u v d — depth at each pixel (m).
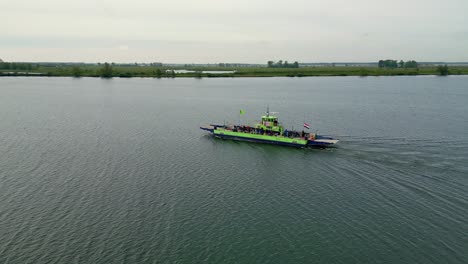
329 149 113.75
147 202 73.56
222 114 185.38
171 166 96.44
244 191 80.38
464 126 147.62
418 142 119.94
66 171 90.50
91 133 134.88
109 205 71.88
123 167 94.50
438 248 57.94
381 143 119.31
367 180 86.12
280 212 70.44
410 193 77.94
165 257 56.06
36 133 133.38
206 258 56.06
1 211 68.62
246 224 65.88
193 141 126.06
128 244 59.06
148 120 165.12
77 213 68.50
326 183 85.06
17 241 59.31
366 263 54.84
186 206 72.31
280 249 58.53
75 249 57.47
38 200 73.56
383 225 65.12
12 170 90.69
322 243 60.09
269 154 110.69
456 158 100.88
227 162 101.69
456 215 67.75
